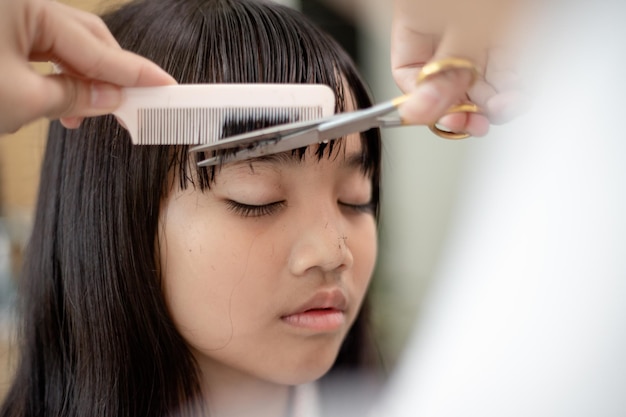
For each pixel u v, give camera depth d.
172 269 0.57
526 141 0.52
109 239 0.60
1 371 0.89
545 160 0.49
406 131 1.28
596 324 0.46
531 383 0.50
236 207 0.55
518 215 0.53
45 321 0.69
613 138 0.45
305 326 0.57
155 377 0.60
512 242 0.53
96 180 0.61
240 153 0.49
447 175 1.13
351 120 0.46
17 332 0.77
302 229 0.55
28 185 1.17
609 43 0.45
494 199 0.59
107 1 0.73
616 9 0.44
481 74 0.53
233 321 0.56
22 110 0.43
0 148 1.16
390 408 0.78
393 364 0.91
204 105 0.49
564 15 0.47
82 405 0.63
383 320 1.16
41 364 0.70
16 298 0.82
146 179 0.57
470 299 0.60
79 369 0.64
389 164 1.22
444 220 1.14
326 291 0.57
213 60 0.57
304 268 0.54
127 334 0.61
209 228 0.55
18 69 0.42
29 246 0.74
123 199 0.59
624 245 0.45
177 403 0.61
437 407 0.59
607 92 0.45
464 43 0.51
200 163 0.52
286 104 0.50
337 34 1.17
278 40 0.59
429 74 0.45
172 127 0.50
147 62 0.49
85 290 0.62
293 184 0.55
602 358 0.46
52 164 0.68
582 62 0.46
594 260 0.46
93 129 0.61
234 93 0.49
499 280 0.55
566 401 0.47
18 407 0.70
